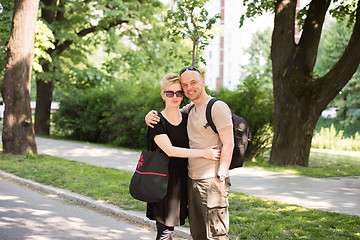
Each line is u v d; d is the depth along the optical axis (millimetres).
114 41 21000
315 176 9727
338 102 37500
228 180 3176
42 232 5016
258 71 38062
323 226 4980
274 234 4633
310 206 6246
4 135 12023
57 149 14961
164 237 3371
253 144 14102
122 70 23109
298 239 4434
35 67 12484
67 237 4844
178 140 3287
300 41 12031
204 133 3162
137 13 19375
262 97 14398
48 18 20344
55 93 48594
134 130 16906
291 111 11836
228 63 49719
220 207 3148
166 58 21578
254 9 12758
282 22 11711
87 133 21141
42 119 22938
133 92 18906
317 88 11531
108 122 18875
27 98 12172
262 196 7035
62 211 6160
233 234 4723
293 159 11883
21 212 6000
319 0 11773
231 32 49188
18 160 10969
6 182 8594
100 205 6289
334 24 36219
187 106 3504
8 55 12023
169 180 3320
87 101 20906
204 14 10062
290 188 7926
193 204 3268
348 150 21922
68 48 22250
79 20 19641
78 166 10359
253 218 5367
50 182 8055
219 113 3084
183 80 3201
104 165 10898
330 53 37062
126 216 5793
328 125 39969
